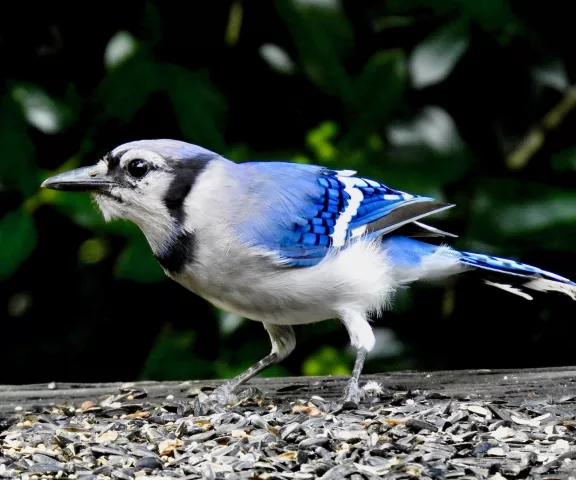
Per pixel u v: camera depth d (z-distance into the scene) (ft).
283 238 27.61
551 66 36.68
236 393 29.09
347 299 28.40
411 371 32.24
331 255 28.17
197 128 34.53
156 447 22.79
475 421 24.16
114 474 20.99
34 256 36.27
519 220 34.19
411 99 36.37
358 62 36.45
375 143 34.58
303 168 29.27
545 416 24.68
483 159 36.73
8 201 34.30
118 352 37.52
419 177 34.27
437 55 34.88
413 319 36.58
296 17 34.17
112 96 34.30
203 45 35.86
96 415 26.81
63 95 35.47
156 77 34.30
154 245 27.99
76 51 36.04
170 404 27.48
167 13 35.47
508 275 31.17
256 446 22.53
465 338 37.22
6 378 37.40
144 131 35.86
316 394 28.71
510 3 35.91
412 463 20.99
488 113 37.01
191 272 27.71
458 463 21.11
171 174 27.32
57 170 35.17
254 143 36.60
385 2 36.24
